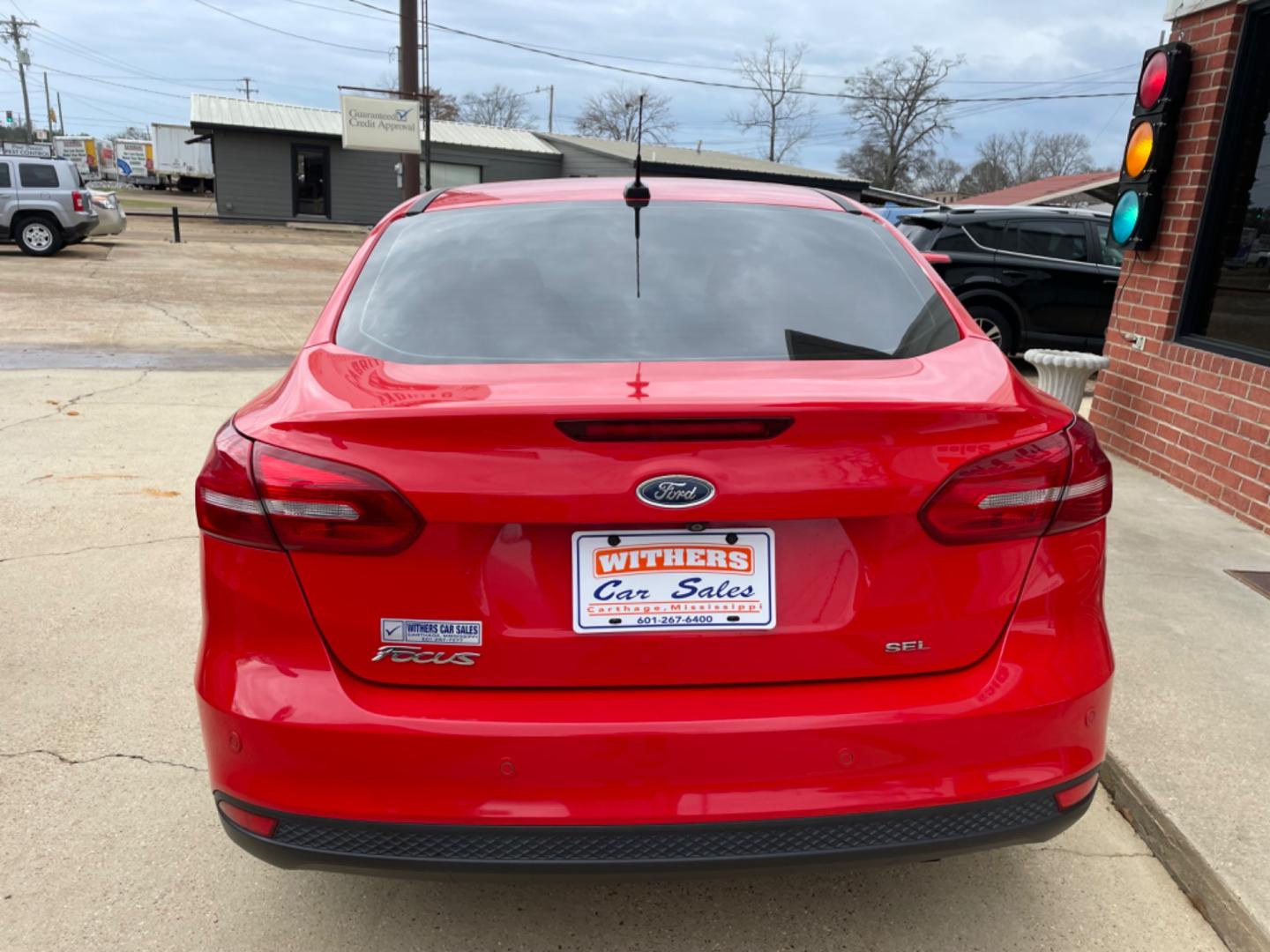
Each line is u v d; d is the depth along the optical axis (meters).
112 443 6.10
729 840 1.69
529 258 2.31
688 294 2.19
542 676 1.70
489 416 1.61
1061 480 1.79
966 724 1.72
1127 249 5.92
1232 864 2.29
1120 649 3.37
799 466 1.65
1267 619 3.63
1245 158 5.08
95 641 3.51
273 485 1.68
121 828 2.50
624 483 1.62
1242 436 4.80
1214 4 5.14
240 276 16.92
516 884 1.73
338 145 31.38
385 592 1.68
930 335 2.13
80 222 18.66
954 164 65.81
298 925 2.19
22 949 2.10
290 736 1.68
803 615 1.71
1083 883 2.36
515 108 70.19
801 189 2.89
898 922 2.22
